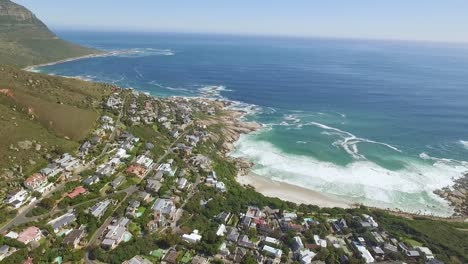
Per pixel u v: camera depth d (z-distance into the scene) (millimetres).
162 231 109312
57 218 106500
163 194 128875
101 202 117188
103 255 93438
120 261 92875
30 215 106500
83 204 116312
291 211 130000
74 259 91875
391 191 153500
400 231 120188
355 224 121500
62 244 96438
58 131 156375
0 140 130500
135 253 96625
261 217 123000
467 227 127938
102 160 146250
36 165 129375
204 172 151125
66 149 145375
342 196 149250
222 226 113938
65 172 131375
